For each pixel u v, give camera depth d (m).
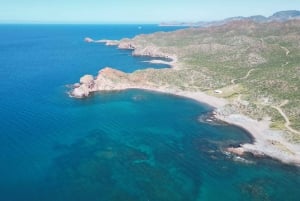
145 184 80.25
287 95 136.50
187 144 103.94
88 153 95.44
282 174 86.50
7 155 91.69
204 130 115.81
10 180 79.19
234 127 118.38
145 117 129.38
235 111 130.25
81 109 137.25
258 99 139.88
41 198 72.56
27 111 131.25
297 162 91.81
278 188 80.44
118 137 108.44
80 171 85.00
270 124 117.00
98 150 97.75
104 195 74.94
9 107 135.25
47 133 109.06
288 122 116.06
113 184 79.62
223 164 91.38
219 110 133.50
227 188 79.94
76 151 96.44
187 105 145.38
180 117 129.62
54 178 81.06
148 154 96.31
